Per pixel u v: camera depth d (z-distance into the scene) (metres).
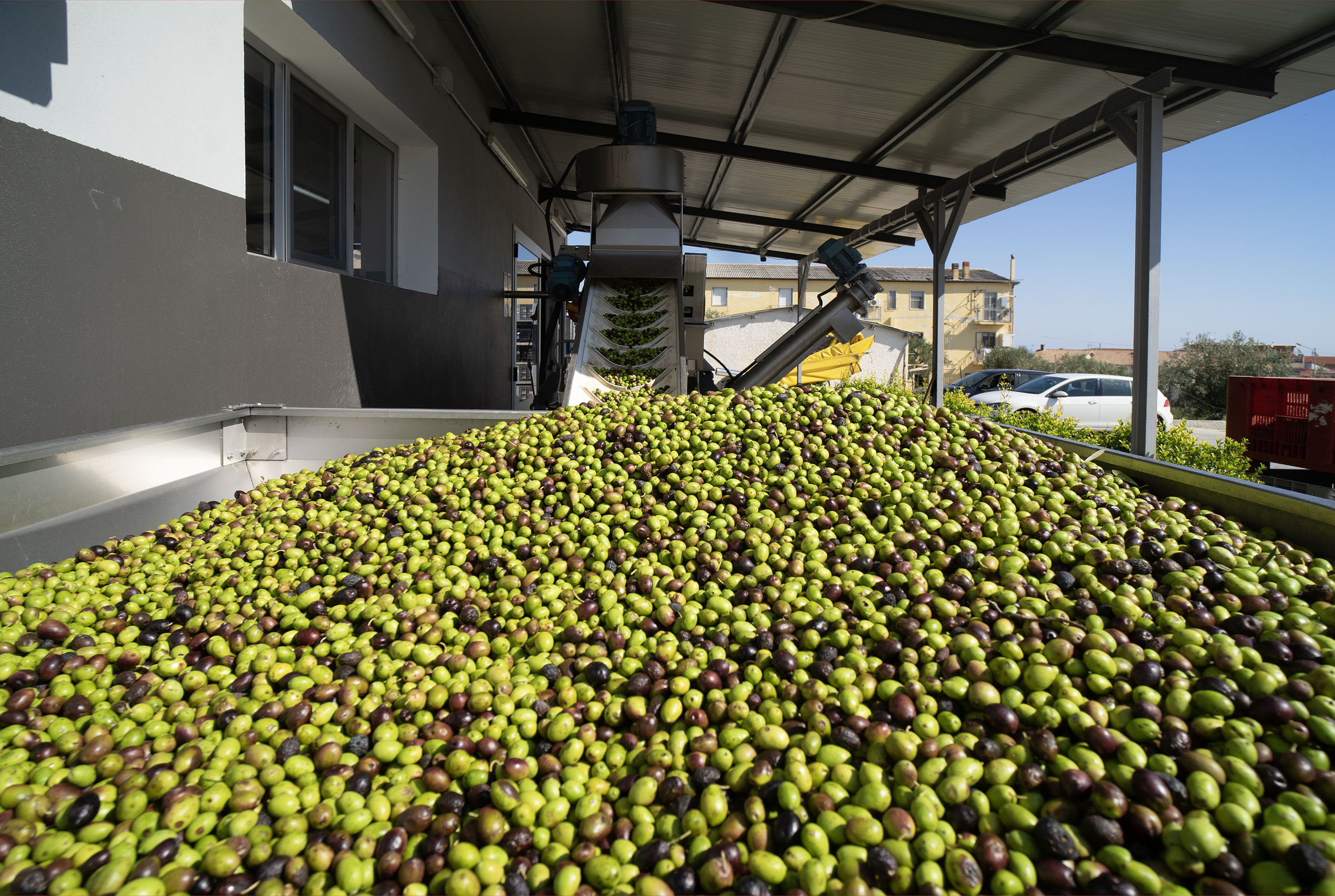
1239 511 3.71
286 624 3.09
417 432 5.83
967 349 50.53
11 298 3.69
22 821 1.96
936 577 3.01
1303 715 1.97
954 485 3.87
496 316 13.85
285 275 6.43
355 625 3.15
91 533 4.02
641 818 2.00
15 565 3.52
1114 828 1.79
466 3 9.27
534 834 1.99
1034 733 2.05
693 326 11.97
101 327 4.29
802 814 1.96
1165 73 6.73
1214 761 1.91
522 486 4.34
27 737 2.31
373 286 8.22
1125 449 9.86
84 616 3.11
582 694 2.57
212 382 5.37
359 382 7.86
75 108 4.11
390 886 1.86
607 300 10.80
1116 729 2.10
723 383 12.74
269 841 1.94
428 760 2.28
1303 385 10.98
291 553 3.74
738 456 4.37
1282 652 2.23
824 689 2.37
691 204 17.22
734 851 1.84
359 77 7.57
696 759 2.20
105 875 1.76
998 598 2.76
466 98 11.18
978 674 2.34
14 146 3.70
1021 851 1.79
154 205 4.75
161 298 4.81
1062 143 8.51
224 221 5.49
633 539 3.74
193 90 5.12
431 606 3.24
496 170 13.84
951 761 2.02
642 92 11.22
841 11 6.75
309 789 2.10
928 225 12.59
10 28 3.69
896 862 1.77
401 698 2.52
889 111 9.96
